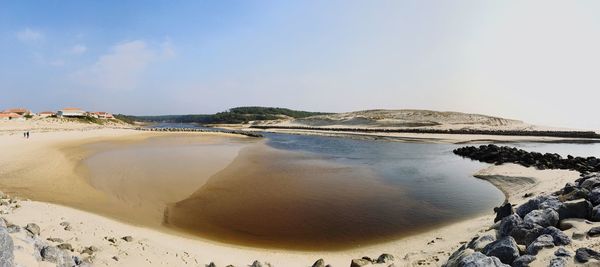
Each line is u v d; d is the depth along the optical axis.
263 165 27.91
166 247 9.98
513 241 7.00
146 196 17.34
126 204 15.94
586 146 46.84
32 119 88.00
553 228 7.36
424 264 8.69
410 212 15.65
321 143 52.44
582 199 8.63
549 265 6.02
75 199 16.27
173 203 16.44
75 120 105.06
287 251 11.41
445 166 28.94
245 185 20.28
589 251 5.88
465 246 8.55
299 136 70.94
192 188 19.11
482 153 34.19
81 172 22.34
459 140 55.75
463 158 34.38
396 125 98.75
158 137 57.44
